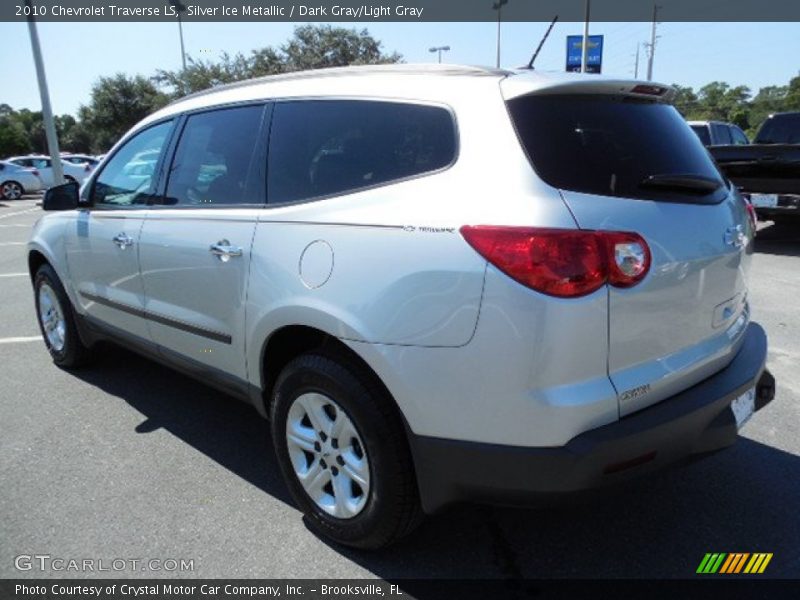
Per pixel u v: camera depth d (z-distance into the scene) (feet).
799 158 27.89
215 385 10.75
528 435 6.88
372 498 8.09
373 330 7.53
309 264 8.27
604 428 6.95
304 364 8.46
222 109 10.67
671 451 7.35
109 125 151.02
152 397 14.03
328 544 8.95
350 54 111.14
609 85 7.84
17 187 80.18
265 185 9.43
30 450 11.66
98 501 10.02
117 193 12.70
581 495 6.96
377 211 7.77
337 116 8.79
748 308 9.81
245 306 9.29
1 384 14.82
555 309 6.60
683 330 7.70
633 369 7.21
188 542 9.02
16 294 24.08
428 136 7.79
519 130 7.17
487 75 7.72
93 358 15.69
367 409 7.84
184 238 10.43
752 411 8.88
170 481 10.60
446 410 7.20
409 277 7.28
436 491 7.58
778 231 36.11
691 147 8.87
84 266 13.52
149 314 11.67
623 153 7.63
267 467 11.07
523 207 6.79
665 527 9.18
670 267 7.28
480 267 6.83
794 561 8.44
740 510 9.54
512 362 6.76
